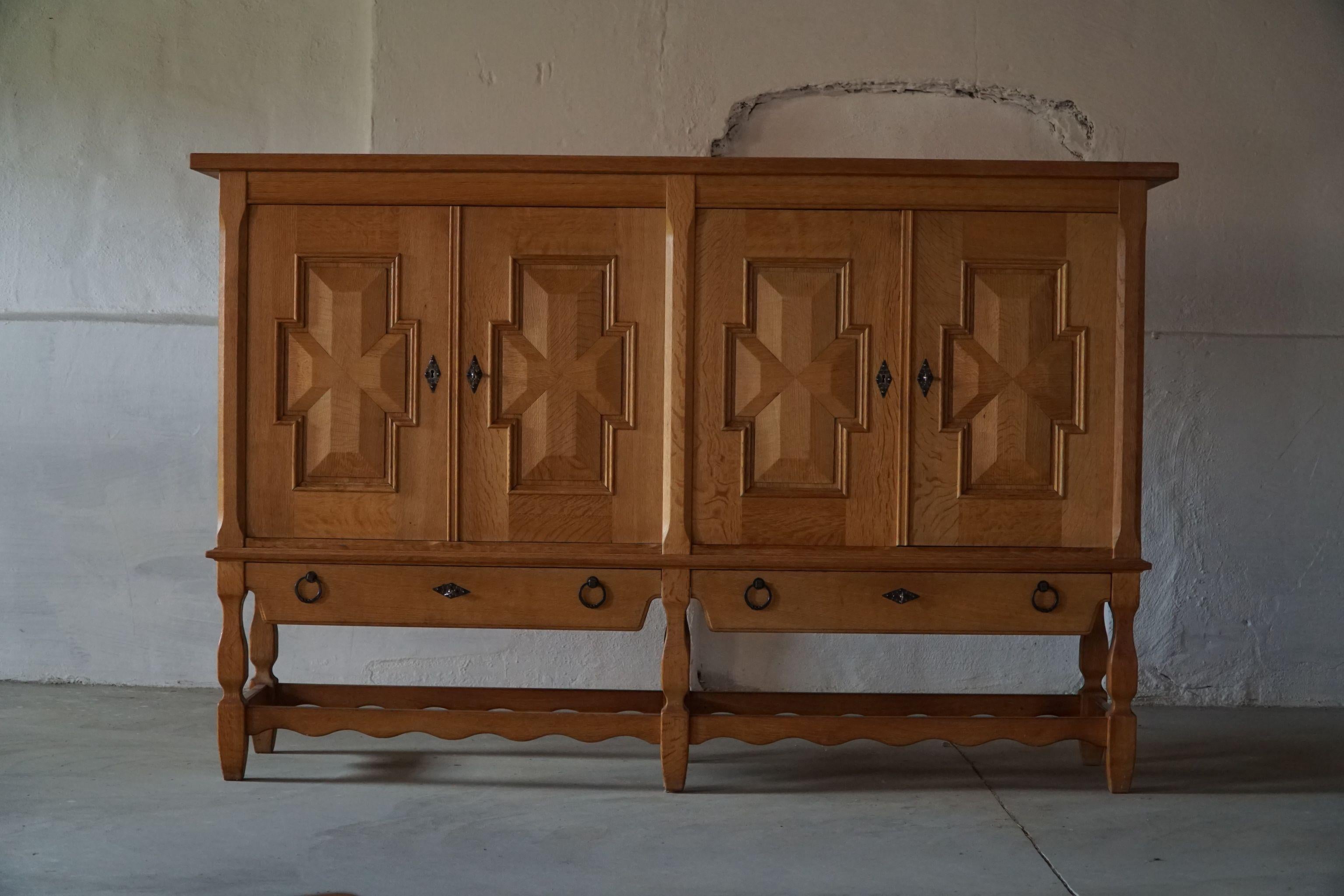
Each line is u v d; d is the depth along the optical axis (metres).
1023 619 2.91
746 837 2.63
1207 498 3.85
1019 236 2.89
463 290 2.92
